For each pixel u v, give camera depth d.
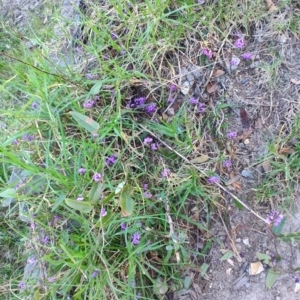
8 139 0.57
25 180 0.59
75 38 0.67
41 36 0.74
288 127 0.57
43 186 0.58
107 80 0.57
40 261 0.56
